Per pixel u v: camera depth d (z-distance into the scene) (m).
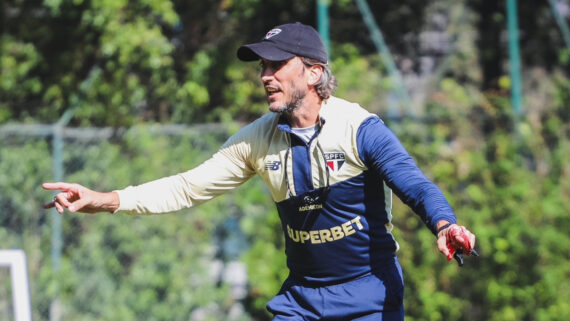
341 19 32.12
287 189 12.49
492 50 33.12
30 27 30.86
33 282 25.84
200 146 27.17
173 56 30.58
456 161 27.31
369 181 12.23
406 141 27.14
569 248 27.94
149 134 26.88
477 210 27.45
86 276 26.25
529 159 28.11
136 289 26.47
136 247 26.56
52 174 26.30
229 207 27.03
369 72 29.34
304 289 12.92
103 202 12.69
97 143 26.73
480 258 27.50
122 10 30.20
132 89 29.53
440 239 10.43
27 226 26.09
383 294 12.50
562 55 32.81
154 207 13.06
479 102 28.39
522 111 28.69
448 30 33.34
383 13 32.97
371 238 12.47
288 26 12.31
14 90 30.72
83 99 29.62
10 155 26.19
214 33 31.17
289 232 12.80
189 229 26.88
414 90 32.91
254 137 12.84
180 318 26.67
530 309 27.67
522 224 27.48
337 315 12.58
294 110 12.20
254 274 26.67
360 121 12.04
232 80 30.50
